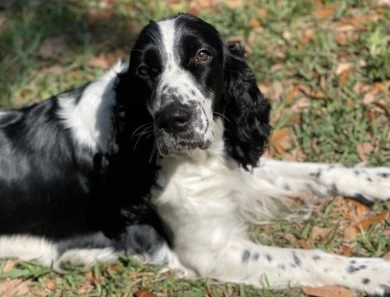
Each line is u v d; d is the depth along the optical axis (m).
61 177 1.62
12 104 1.98
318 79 1.91
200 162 1.57
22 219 1.64
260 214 1.70
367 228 1.62
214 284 1.57
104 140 1.59
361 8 2.09
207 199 1.58
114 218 1.63
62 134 1.62
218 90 1.52
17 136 1.63
